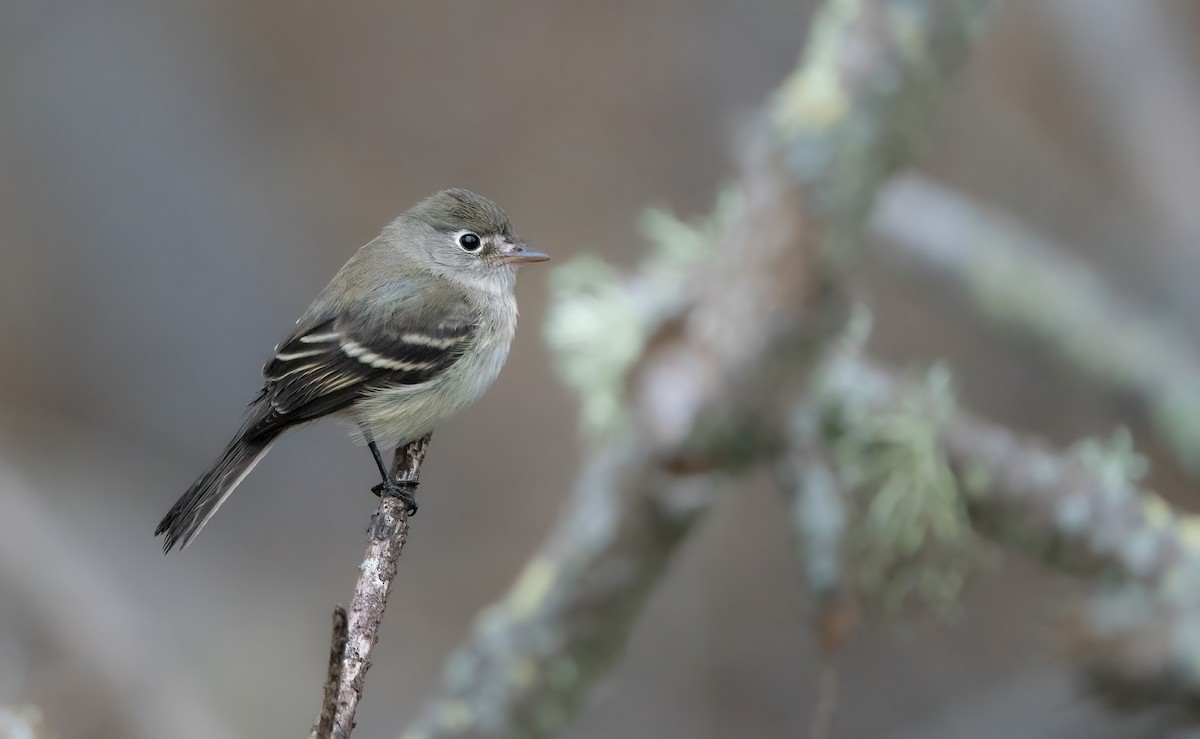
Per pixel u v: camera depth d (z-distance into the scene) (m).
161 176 16.28
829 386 6.83
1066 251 10.70
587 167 15.95
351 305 8.76
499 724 6.57
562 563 6.49
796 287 5.88
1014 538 6.87
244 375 15.82
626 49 16.34
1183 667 5.21
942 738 11.87
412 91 16.41
